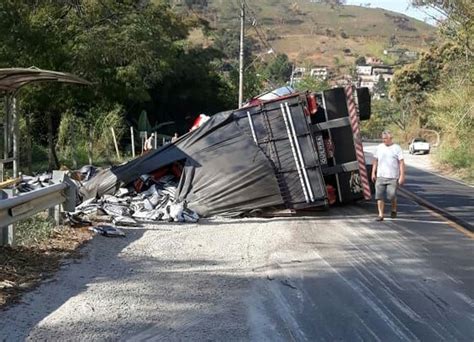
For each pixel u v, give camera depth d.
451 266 8.82
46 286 7.05
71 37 22.02
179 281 7.62
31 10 21.08
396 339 5.84
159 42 35.09
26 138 23.00
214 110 53.09
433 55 74.81
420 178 26.97
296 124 13.28
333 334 5.95
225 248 9.66
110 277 7.64
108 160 28.48
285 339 5.78
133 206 12.48
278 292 7.28
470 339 5.88
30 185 13.03
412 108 80.12
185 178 13.09
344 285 7.66
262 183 12.89
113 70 24.25
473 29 31.06
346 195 14.06
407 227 12.17
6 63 19.72
